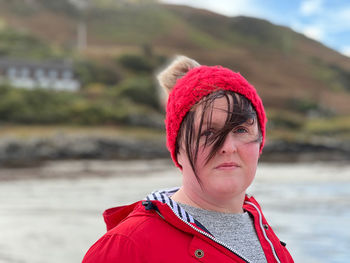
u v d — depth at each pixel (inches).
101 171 1219.9
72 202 593.0
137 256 43.9
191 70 50.9
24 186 820.6
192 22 6382.9
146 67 3973.9
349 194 677.3
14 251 300.7
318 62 5979.3
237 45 6127.0
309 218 444.5
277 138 2623.0
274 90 4478.3
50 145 1959.9
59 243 328.2
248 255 49.5
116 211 51.9
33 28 5093.5
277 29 6702.8
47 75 3248.0
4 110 2407.7
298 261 275.7
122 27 5521.7
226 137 46.5
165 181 918.4
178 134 49.8
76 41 4980.3
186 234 46.0
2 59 3218.5
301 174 1123.3
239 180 48.0
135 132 2460.6
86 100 2859.3
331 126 3518.7
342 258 282.0
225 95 47.2
